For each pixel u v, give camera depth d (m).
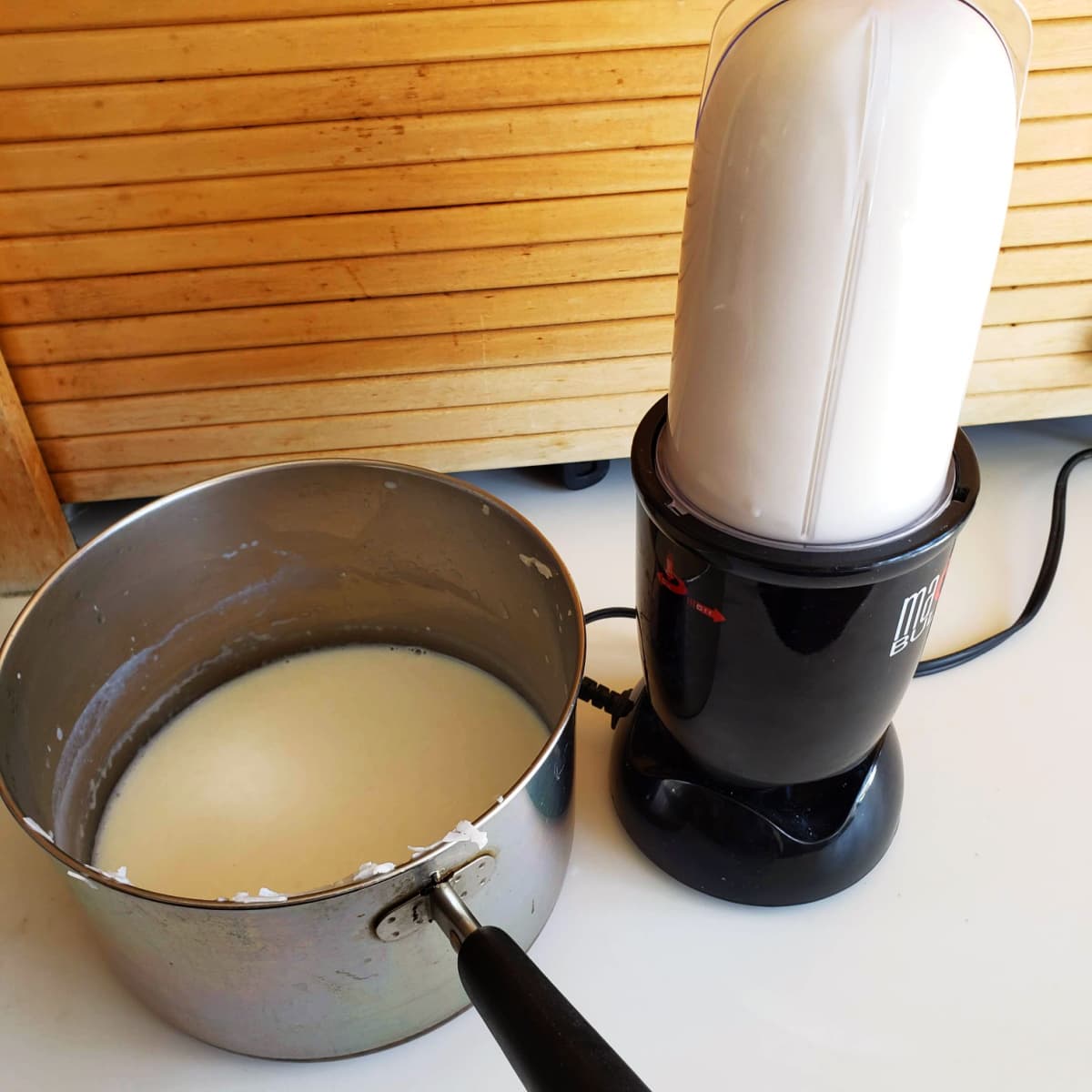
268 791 0.46
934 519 0.31
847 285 0.26
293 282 0.49
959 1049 0.36
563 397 0.56
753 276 0.26
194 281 0.49
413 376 0.54
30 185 0.45
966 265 0.26
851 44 0.24
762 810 0.39
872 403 0.27
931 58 0.24
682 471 0.32
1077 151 0.48
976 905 0.41
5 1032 0.38
